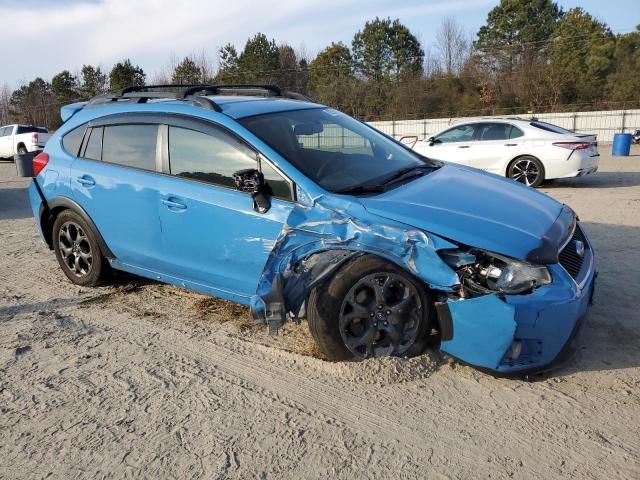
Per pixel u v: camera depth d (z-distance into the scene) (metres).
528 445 2.78
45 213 5.30
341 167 3.91
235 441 2.89
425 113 45.38
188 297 4.93
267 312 3.43
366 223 3.33
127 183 4.45
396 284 3.35
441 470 2.63
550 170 10.71
